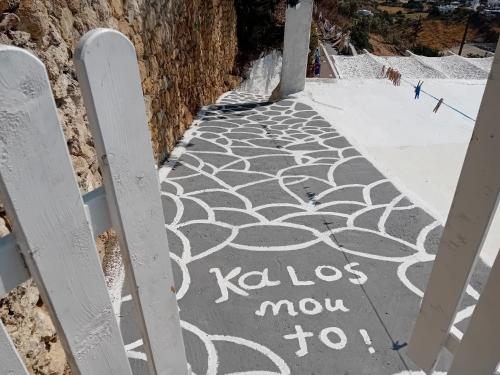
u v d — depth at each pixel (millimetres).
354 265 2498
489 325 956
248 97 7711
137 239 954
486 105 821
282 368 1794
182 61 4793
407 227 2924
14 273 723
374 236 2807
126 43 761
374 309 2143
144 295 1041
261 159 4172
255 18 10227
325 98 6957
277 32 10883
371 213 3113
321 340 1942
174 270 2449
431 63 14289
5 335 694
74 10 2012
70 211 758
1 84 582
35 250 714
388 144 5078
